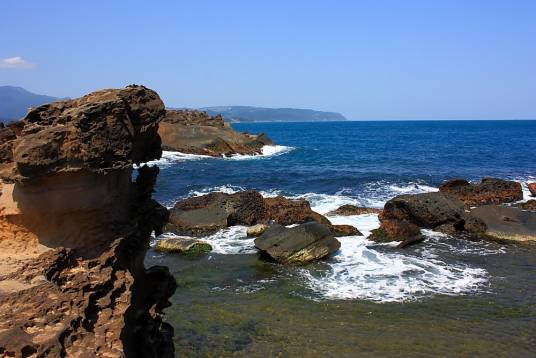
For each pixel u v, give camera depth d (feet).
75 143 19.08
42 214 19.75
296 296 43.16
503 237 62.28
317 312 39.63
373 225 69.00
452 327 36.86
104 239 21.31
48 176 18.99
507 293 44.06
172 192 96.78
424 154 177.78
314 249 52.90
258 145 190.60
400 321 37.91
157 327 25.91
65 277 19.54
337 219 72.84
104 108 19.69
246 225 69.51
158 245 58.13
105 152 19.94
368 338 35.04
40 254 19.65
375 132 397.80
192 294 43.80
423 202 66.08
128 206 23.76
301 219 69.15
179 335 35.40
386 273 49.29
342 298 42.68
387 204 69.26
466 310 40.09
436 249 58.18
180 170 130.62
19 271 18.86
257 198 72.33
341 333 35.83
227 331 36.11
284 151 194.39
